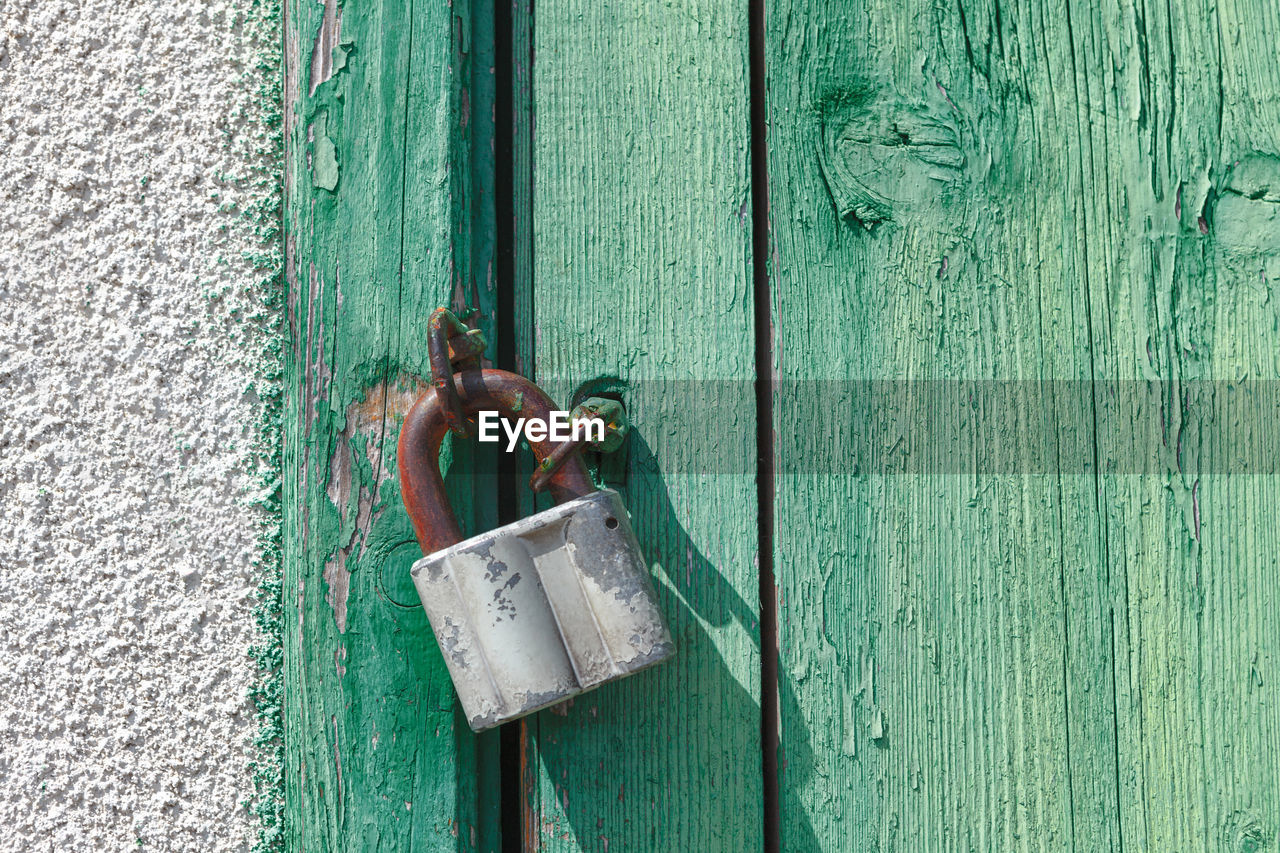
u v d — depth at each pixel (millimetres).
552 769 1100
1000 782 1101
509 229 1120
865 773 1101
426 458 1062
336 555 1099
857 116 1118
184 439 1117
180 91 1126
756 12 1126
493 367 1108
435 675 1095
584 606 1053
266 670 1108
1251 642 1104
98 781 1112
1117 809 1100
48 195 1128
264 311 1118
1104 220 1116
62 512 1120
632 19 1122
